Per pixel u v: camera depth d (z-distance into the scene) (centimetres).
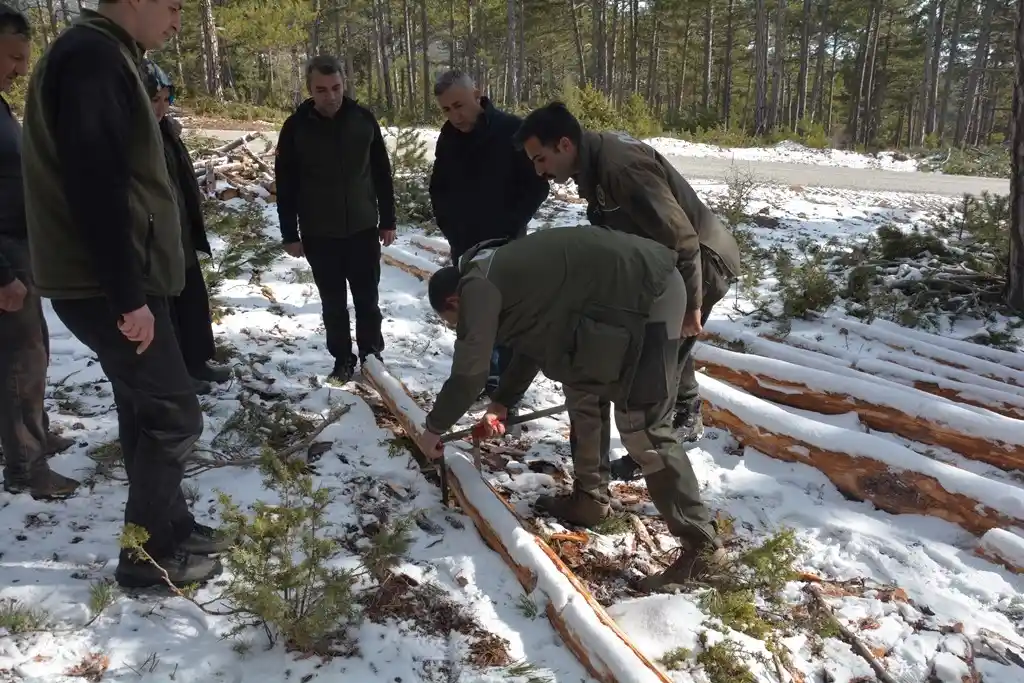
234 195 835
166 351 231
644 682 201
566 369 246
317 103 380
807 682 227
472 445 347
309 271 620
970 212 757
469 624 238
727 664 226
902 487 319
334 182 394
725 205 876
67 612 230
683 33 4550
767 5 4403
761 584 262
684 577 263
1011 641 247
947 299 584
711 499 327
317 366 448
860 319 561
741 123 3078
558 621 233
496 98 5041
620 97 4262
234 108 2095
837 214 1018
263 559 221
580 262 237
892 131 5800
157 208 222
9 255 269
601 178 276
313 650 221
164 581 242
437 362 468
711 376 450
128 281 204
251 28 2570
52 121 198
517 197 396
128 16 209
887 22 4712
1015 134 549
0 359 273
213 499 298
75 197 194
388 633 231
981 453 354
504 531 267
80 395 389
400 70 4659
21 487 290
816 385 406
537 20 4125
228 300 545
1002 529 290
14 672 205
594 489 295
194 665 213
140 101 210
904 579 275
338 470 326
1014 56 552
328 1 3600
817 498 334
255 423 353
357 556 267
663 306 245
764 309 570
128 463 255
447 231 418
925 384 429
